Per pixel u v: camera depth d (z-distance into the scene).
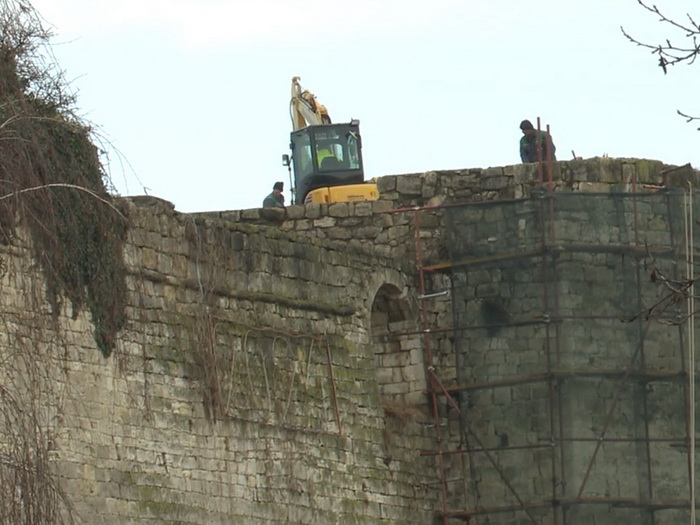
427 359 92.12
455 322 92.50
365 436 87.25
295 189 102.19
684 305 91.62
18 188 71.19
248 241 83.25
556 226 91.69
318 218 94.06
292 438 83.62
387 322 92.44
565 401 90.81
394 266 91.12
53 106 73.56
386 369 92.25
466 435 91.69
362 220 93.81
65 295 74.31
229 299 82.12
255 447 81.88
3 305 71.81
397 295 91.62
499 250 92.38
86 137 74.81
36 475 67.12
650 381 91.19
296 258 85.38
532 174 93.75
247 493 81.25
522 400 91.31
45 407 73.06
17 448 67.06
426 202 93.94
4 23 71.50
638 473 90.69
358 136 101.75
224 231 82.25
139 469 76.88
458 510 91.00
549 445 90.69
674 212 92.44
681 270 92.12
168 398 78.44
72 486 74.06
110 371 76.19
